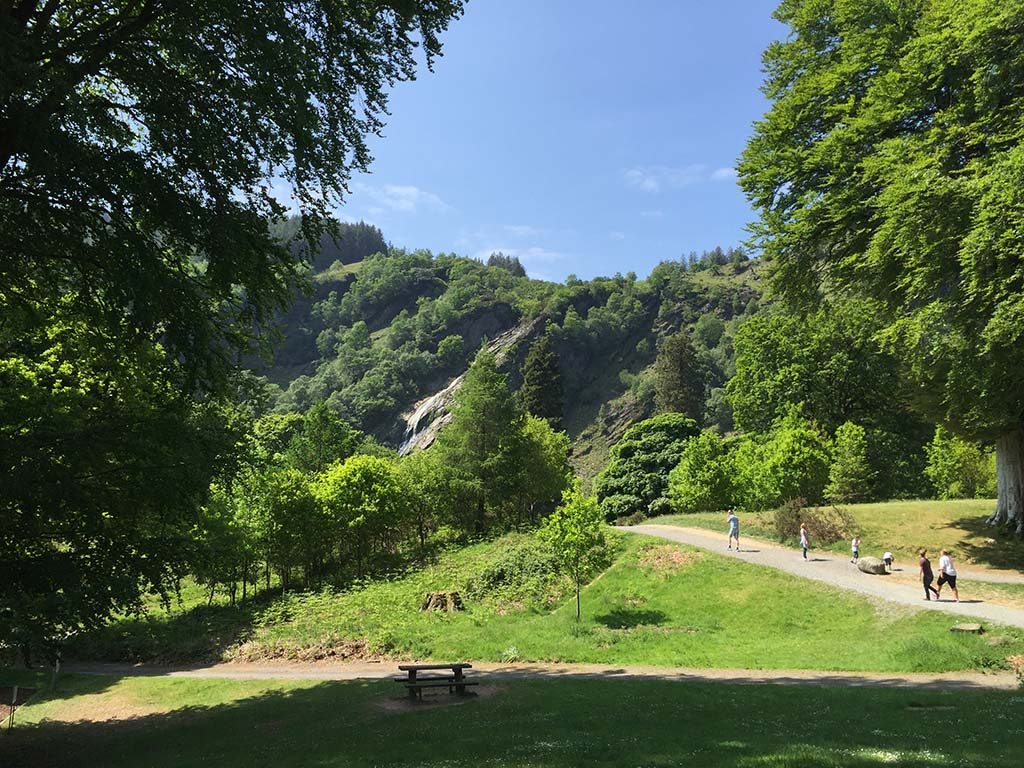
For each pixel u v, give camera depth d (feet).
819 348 167.53
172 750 38.70
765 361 178.50
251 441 51.70
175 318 36.68
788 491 119.65
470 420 152.15
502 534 136.98
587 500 80.02
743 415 181.37
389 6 39.40
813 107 83.66
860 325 161.99
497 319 595.47
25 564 37.04
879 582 74.59
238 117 36.70
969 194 59.16
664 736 28.63
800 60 88.28
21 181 35.06
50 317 46.24
